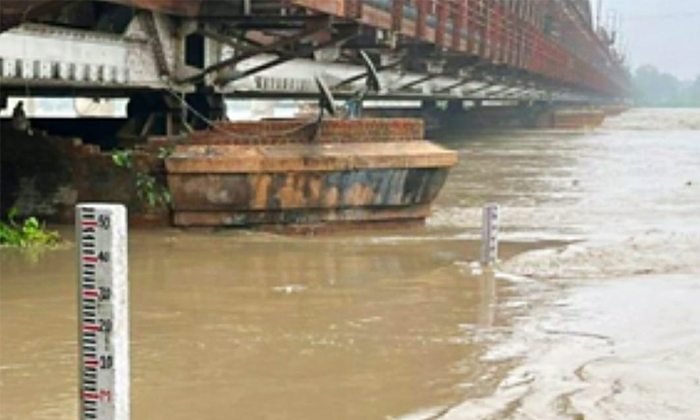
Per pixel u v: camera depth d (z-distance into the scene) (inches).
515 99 2787.9
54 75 599.2
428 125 2655.0
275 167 715.4
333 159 730.2
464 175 1382.9
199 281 540.7
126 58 698.8
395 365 369.4
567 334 420.8
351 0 842.2
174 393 334.6
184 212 718.5
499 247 701.9
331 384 346.3
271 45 792.9
